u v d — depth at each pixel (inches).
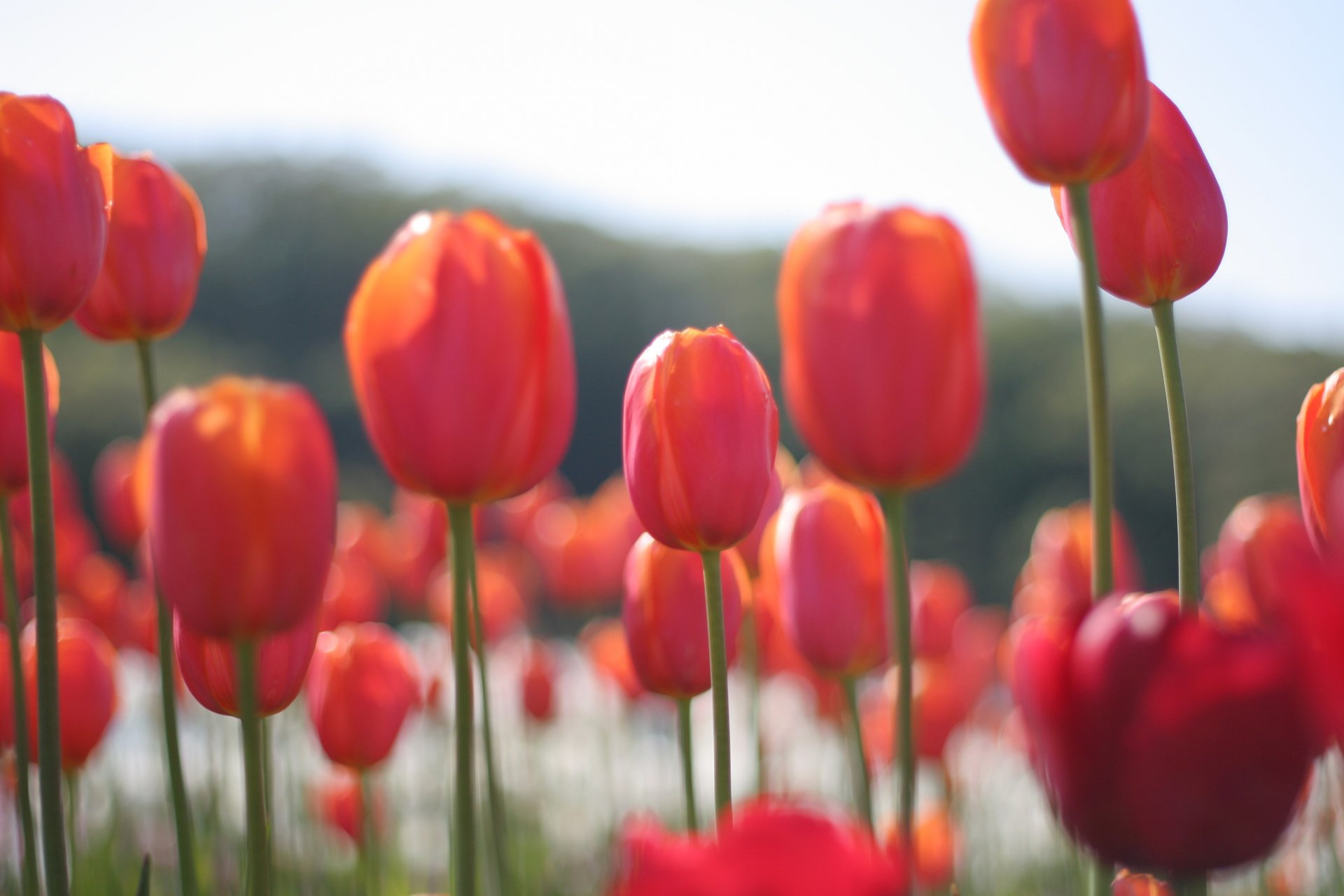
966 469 331.0
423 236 32.1
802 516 37.7
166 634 36.9
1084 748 29.0
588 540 90.0
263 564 31.2
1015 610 77.0
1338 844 48.6
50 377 38.6
